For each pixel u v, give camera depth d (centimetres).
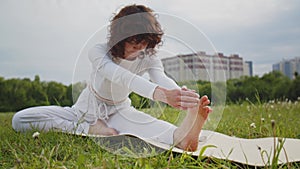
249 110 380
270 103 472
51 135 214
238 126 287
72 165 158
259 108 381
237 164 167
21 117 245
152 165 157
